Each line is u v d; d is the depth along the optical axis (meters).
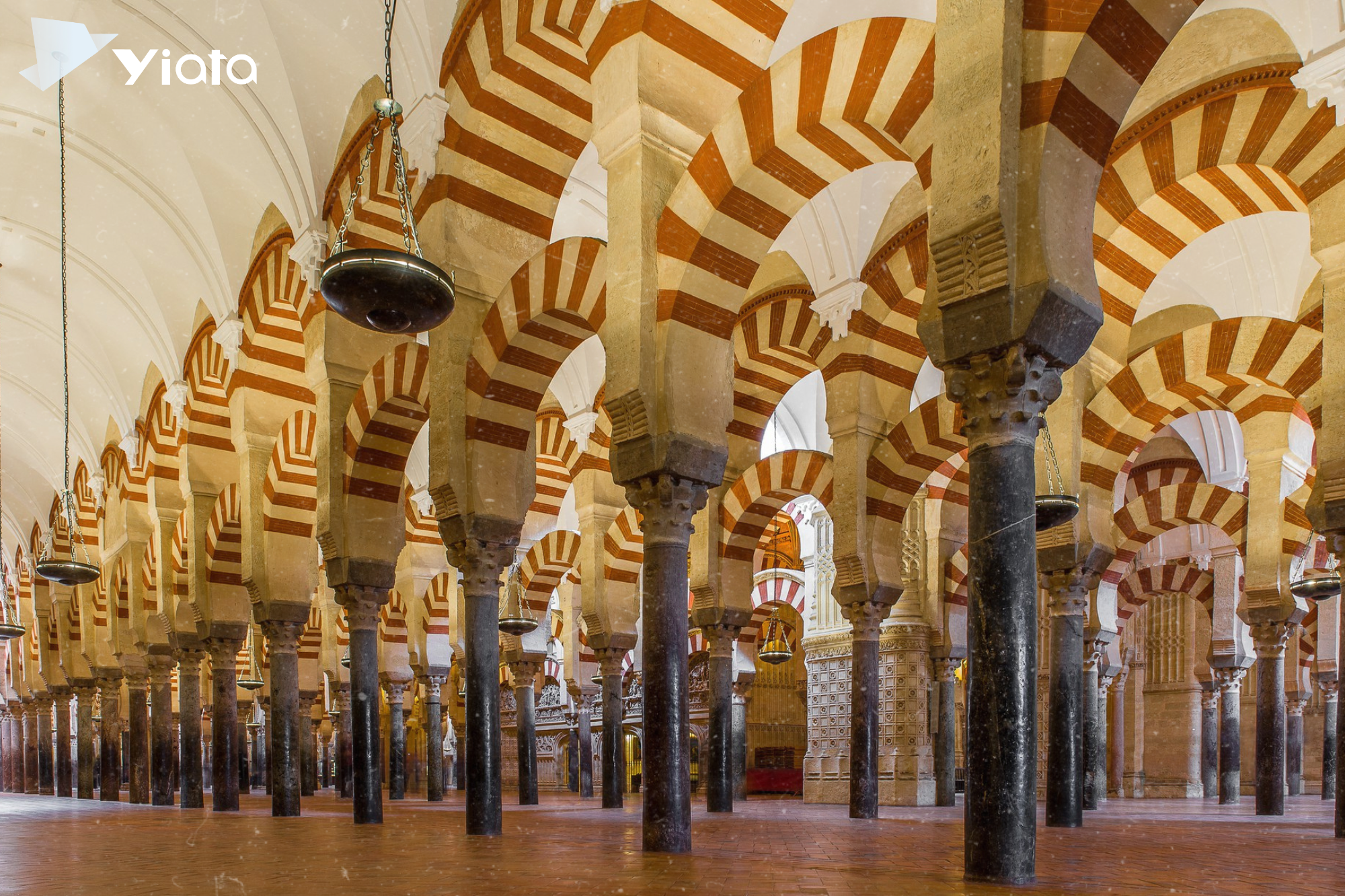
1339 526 7.29
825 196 11.17
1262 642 12.04
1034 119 4.77
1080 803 9.31
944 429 10.95
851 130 6.73
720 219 7.00
